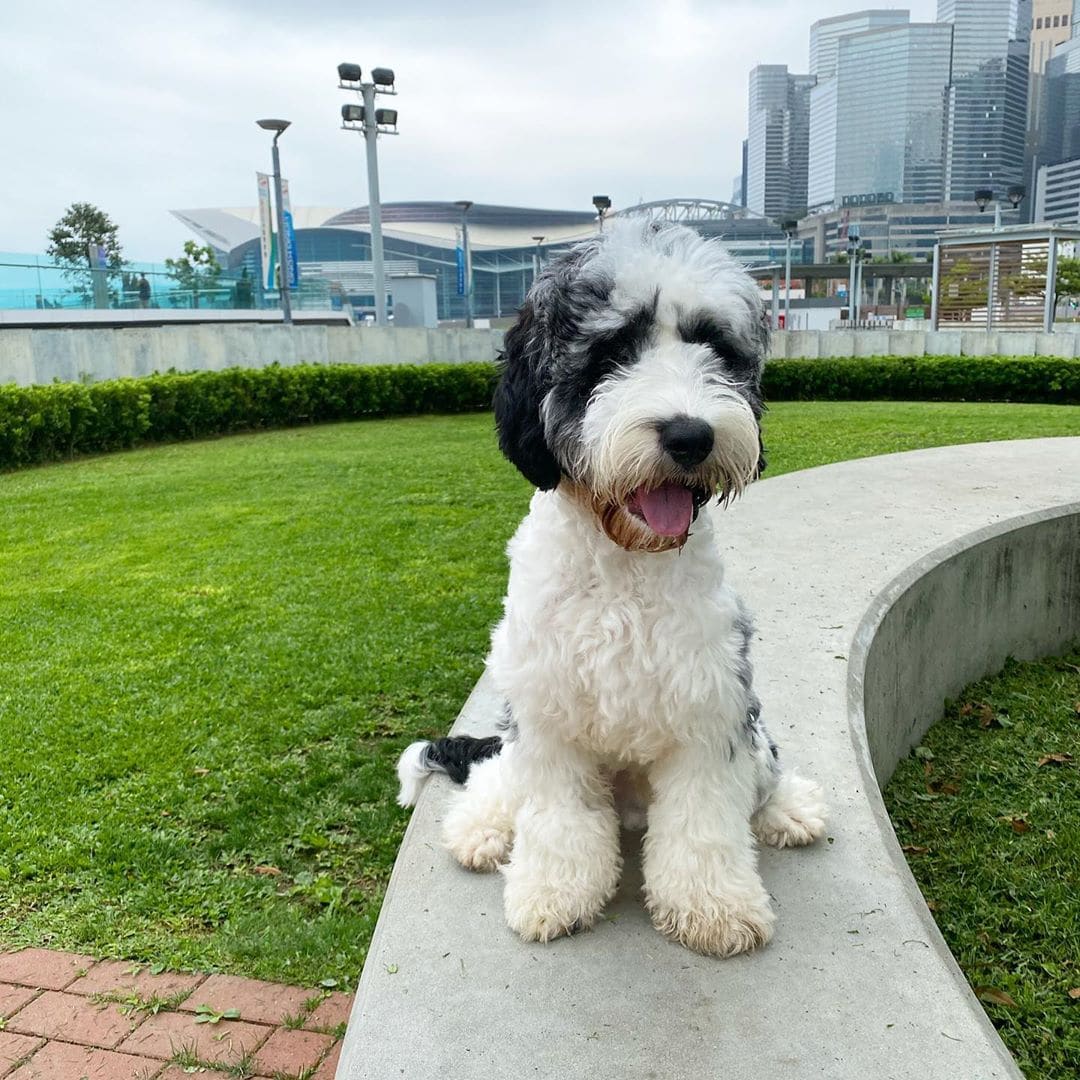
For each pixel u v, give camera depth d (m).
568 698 2.16
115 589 6.00
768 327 2.55
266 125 22.64
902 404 17.45
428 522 7.62
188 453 12.22
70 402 11.83
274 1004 2.56
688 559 2.14
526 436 2.30
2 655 4.90
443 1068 1.78
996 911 3.08
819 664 3.57
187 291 28.20
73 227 48.97
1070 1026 2.54
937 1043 1.82
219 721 4.14
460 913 2.29
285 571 6.32
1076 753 4.25
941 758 4.29
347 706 4.29
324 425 15.37
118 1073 2.33
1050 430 12.44
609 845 2.33
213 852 3.24
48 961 2.72
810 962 2.07
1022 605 5.49
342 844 3.30
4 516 8.27
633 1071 1.77
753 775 2.29
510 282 71.38
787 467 9.70
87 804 3.50
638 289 2.20
